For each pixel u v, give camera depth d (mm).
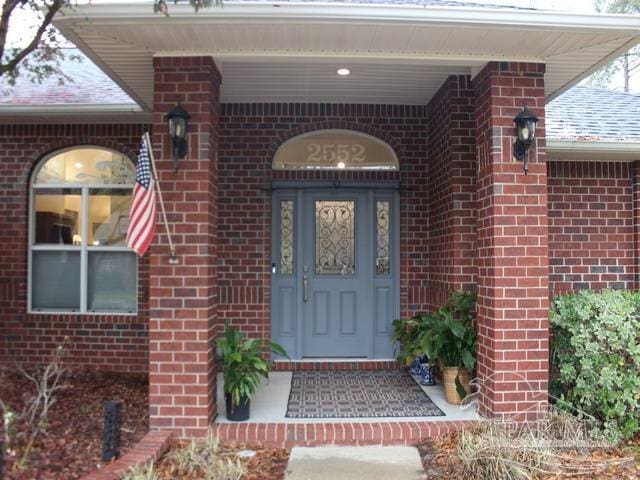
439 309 5680
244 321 6637
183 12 3895
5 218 6832
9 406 4523
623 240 7027
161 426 4434
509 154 4641
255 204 6688
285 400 5297
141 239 4117
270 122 6719
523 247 4598
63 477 3582
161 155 4555
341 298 6812
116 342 6766
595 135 6676
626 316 4594
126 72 5016
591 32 4164
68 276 6953
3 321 6777
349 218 6852
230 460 3984
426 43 4410
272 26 4098
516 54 4613
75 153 6988
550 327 4930
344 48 4527
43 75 5043
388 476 3846
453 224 5664
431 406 5078
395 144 6754
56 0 3717
